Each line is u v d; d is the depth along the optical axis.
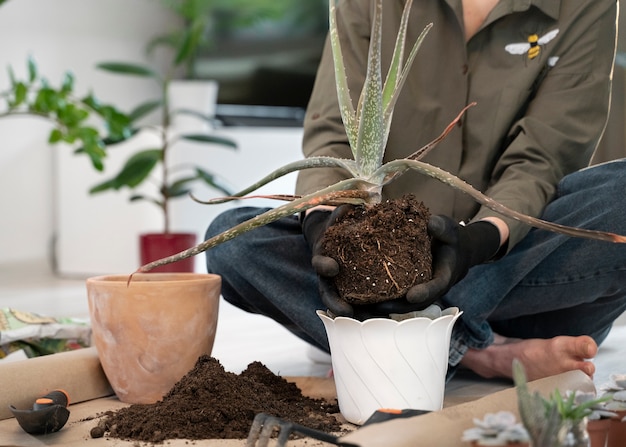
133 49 5.13
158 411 1.28
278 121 4.96
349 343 1.24
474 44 1.69
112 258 4.09
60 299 3.31
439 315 1.27
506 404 1.11
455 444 1.01
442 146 1.66
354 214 1.22
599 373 1.77
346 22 1.70
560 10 1.66
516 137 1.66
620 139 3.34
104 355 1.47
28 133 4.54
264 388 1.36
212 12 5.09
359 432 1.00
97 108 3.46
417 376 1.23
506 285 1.58
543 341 1.57
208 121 3.94
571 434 0.89
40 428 1.28
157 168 4.07
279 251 1.58
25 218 4.54
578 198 1.56
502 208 1.11
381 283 1.16
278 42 5.13
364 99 1.17
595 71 1.66
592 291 1.60
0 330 1.64
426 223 1.20
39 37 4.62
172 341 1.43
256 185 1.28
